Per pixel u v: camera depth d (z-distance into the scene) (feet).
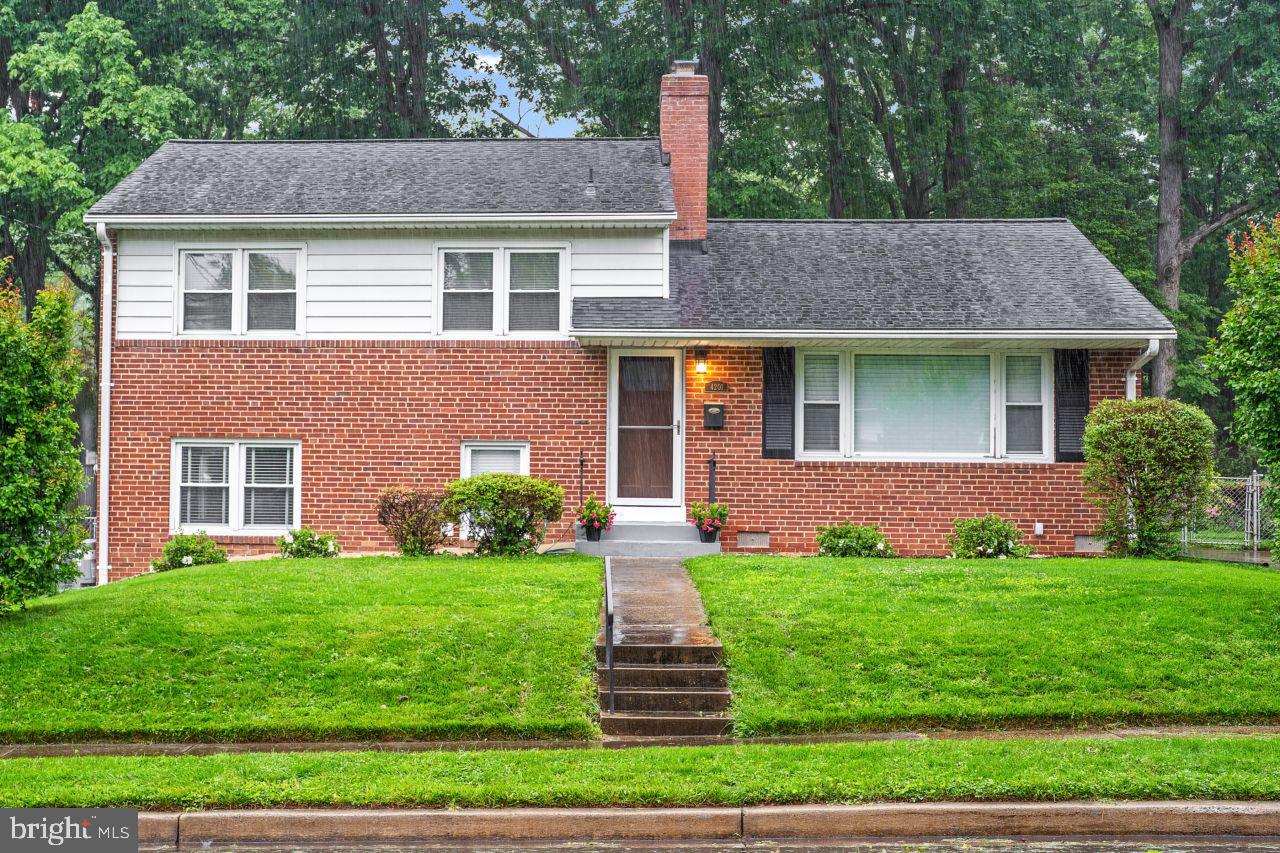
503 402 54.65
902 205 120.57
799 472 54.13
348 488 54.70
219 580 39.75
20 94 97.81
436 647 32.78
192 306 55.36
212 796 22.86
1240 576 41.34
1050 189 101.86
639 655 32.30
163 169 59.82
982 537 50.19
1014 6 104.01
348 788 23.30
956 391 54.85
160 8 98.99
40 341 36.50
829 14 105.50
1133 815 22.49
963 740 27.30
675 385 55.06
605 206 54.34
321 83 106.93
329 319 55.01
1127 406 49.24
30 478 35.06
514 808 22.86
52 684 30.48
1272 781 23.24
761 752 25.85
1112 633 33.81
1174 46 109.40
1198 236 109.70
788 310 53.42
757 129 106.42
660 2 111.24
